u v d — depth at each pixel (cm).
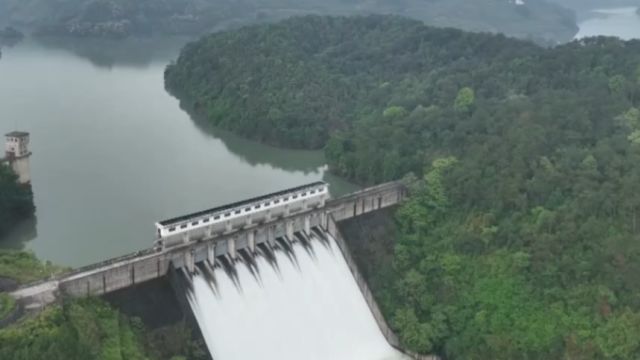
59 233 12875
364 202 12200
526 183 12000
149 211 13962
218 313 9750
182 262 9762
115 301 9000
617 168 12050
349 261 11575
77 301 8444
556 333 10138
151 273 9419
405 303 11156
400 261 11688
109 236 12794
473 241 11394
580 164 12219
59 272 9106
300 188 11431
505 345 10144
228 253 10312
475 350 10338
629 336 9806
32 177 15438
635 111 13788
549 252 10744
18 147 13925
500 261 11069
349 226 11988
